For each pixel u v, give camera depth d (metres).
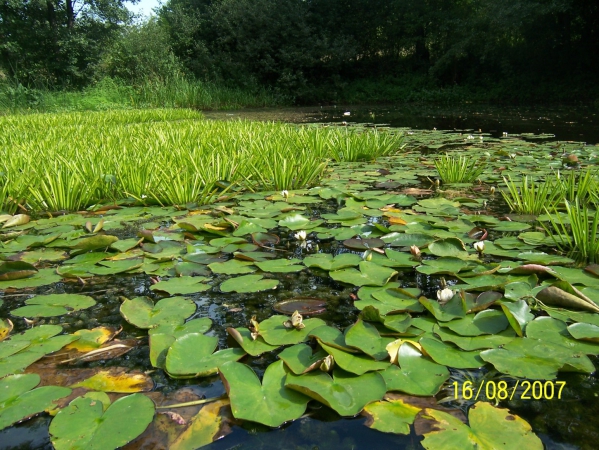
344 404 0.88
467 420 0.86
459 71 16.31
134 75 14.70
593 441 0.81
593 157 3.82
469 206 2.51
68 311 1.35
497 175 3.25
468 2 15.93
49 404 0.92
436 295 1.39
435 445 0.79
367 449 0.80
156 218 2.36
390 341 1.10
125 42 14.58
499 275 1.48
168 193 2.60
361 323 1.17
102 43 15.48
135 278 1.63
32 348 1.13
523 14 11.92
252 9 15.65
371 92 16.31
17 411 0.90
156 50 14.84
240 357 1.07
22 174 2.66
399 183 3.08
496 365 1.00
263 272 1.62
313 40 16.00
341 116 10.32
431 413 0.87
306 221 2.17
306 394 0.91
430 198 2.64
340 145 4.24
